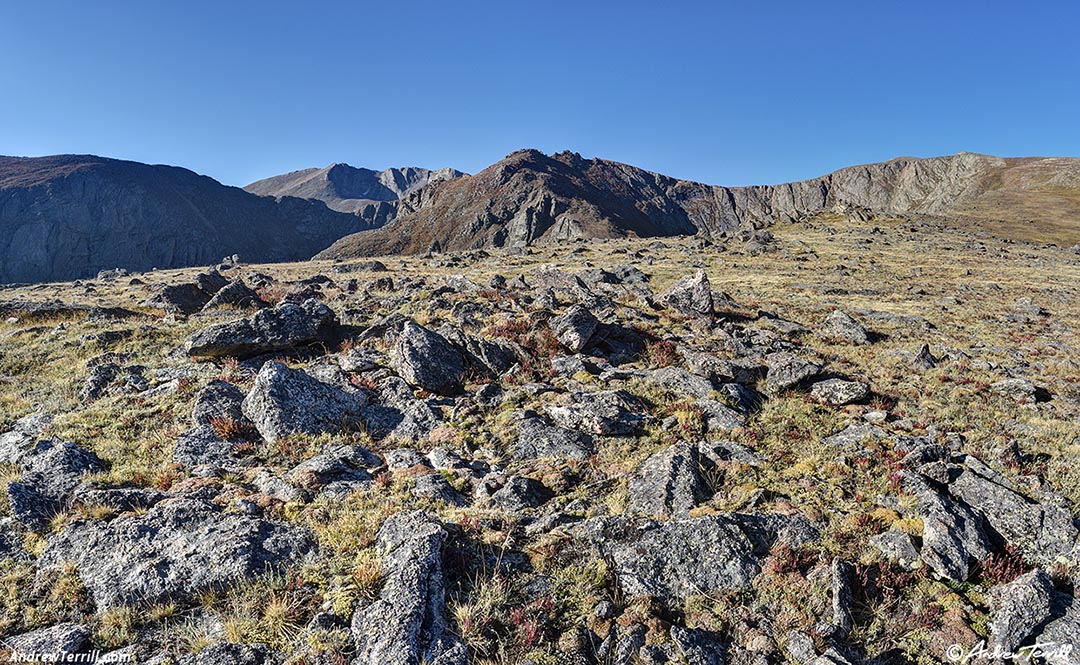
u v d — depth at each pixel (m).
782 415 19.38
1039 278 69.81
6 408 17.52
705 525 11.62
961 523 12.15
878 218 151.75
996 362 30.05
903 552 11.28
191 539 10.81
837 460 15.68
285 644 8.70
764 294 54.97
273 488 12.97
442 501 12.62
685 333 29.64
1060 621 9.49
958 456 16.16
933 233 125.06
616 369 22.25
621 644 8.84
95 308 32.41
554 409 17.61
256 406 16.25
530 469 14.77
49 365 21.86
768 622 9.56
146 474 13.52
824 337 34.03
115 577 9.98
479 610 9.24
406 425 16.88
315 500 12.48
